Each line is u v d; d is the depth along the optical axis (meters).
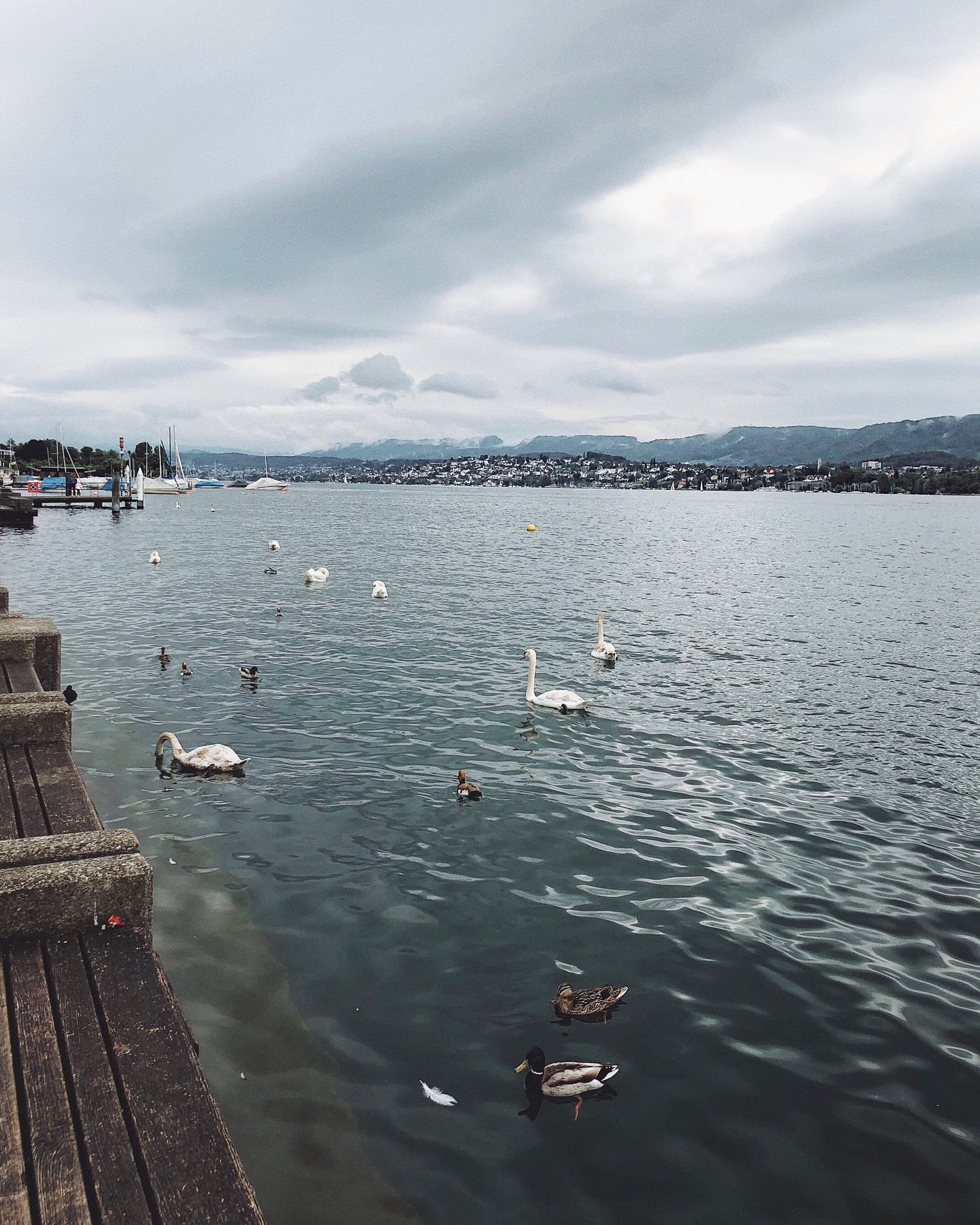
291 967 11.19
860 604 46.97
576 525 135.00
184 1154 4.84
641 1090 9.15
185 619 37.66
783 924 12.69
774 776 19.16
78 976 6.45
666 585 54.59
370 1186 7.77
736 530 128.25
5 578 51.75
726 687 27.20
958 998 10.95
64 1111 5.10
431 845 14.98
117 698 24.00
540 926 12.42
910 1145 8.47
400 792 17.38
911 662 31.80
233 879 13.55
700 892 13.62
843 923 12.80
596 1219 7.53
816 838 15.84
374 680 26.75
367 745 20.38
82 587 47.78
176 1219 4.41
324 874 13.82
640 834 15.76
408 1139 8.35
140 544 80.00
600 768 19.28
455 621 38.59
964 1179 8.06
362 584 51.53
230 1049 9.49
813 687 27.47
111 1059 5.59
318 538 95.62
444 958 11.52
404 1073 9.29
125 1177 4.65
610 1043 9.88
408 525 127.12
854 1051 9.86
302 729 21.48
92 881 7.04
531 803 17.05
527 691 25.83
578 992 10.52
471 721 22.50
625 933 12.30
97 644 31.55
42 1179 4.60
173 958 11.24
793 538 108.81
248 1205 4.53
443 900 13.09
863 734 22.45
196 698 24.27
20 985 6.30
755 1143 8.44
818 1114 8.85
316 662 29.11
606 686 26.91
